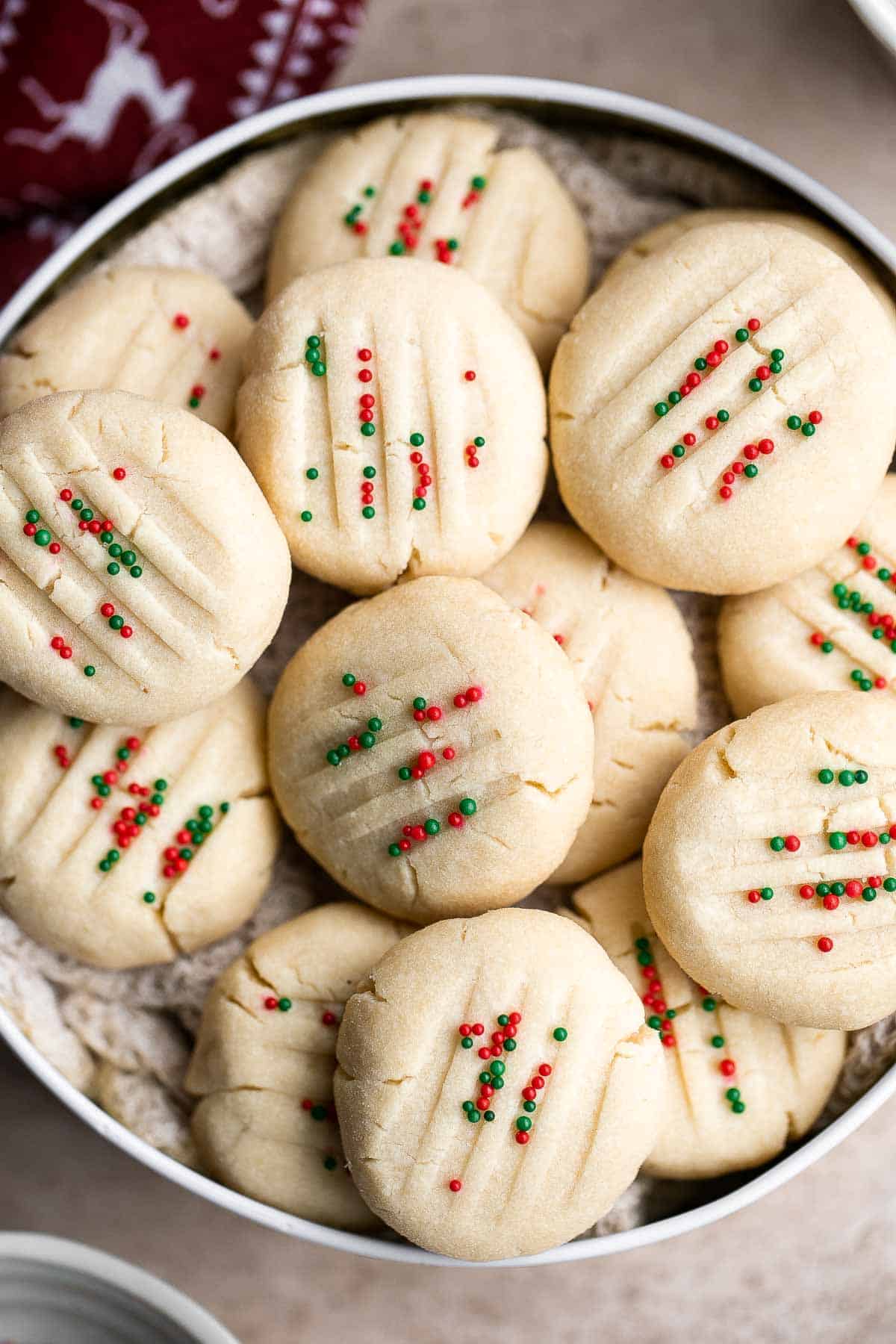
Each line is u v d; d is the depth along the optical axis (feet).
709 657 1.34
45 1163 1.42
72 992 1.32
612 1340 1.40
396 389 1.25
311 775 1.27
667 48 1.44
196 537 1.22
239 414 1.28
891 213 1.42
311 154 1.36
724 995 1.24
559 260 1.33
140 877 1.28
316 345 1.26
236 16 1.39
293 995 1.27
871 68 1.42
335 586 1.34
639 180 1.36
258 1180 1.26
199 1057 1.29
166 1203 1.42
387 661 1.25
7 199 1.42
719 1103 1.26
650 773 1.29
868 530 1.30
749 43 1.43
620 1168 1.21
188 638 1.23
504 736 1.23
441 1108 1.21
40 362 1.30
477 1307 1.41
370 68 1.45
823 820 1.22
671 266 1.27
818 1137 1.24
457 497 1.26
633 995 1.23
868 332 1.25
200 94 1.41
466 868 1.24
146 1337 1.33
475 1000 1.22
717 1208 1.24
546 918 1.24
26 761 1.28
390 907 1.27
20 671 1.23
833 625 1.29
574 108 1.33
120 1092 1.31
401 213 1.33
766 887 1.22
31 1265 1.32
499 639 1.24
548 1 1.44
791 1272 1.40
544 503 1.35
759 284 1.26
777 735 1.24
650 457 1.25
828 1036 1.27
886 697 1.25
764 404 1.25
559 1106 1.21
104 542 1.22
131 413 1.23
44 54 1.39
